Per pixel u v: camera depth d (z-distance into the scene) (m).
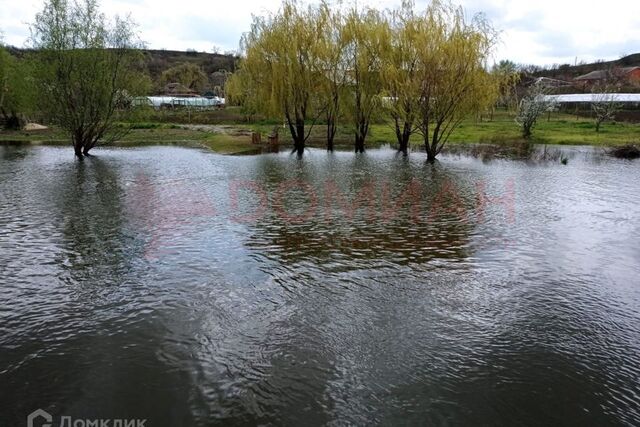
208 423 5.92
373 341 7.85
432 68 29.14
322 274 10.73
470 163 30.09
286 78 34.53
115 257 11.73
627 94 77.94
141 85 34.34
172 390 6.53
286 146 40.47
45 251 12.14
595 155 34.34
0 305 9.04
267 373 6.93
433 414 6.12
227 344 7.70
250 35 35.47
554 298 9.64
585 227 14.98
